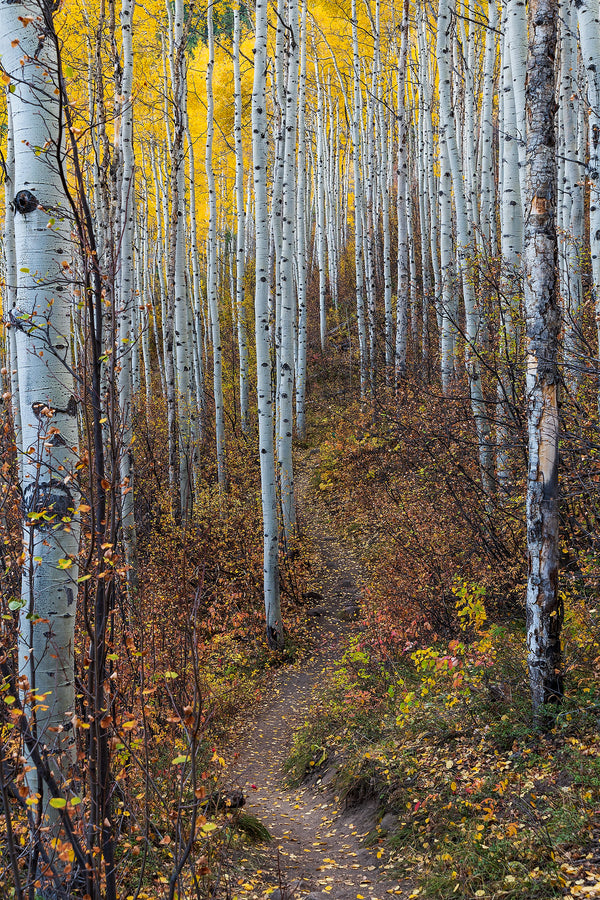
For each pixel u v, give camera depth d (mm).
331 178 27828
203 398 20375
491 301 8133
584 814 3660
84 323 2959
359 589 11992
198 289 20672
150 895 3477
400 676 7117
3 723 2828
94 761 2748
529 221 4848
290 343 12594
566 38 9039
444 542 8219
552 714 4672
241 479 16438
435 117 23438
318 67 26281
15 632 3168
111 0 9211
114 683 3395
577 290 8211
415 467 10109
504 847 3734
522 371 7008
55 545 3043
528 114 4820
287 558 12750
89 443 2816
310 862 4723
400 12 20406
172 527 11812
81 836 2604
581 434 5621
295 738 7668
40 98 3113
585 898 3076
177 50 12531
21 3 3146
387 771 5418
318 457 19125
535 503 4789
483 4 18703
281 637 10641
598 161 6457
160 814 3928
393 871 4250
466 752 5031
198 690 2744
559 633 4801
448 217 12203
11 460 3365
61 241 3219
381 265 25672
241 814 5188
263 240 10547
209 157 16891
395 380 13305
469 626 6891
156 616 5258
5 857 3039
